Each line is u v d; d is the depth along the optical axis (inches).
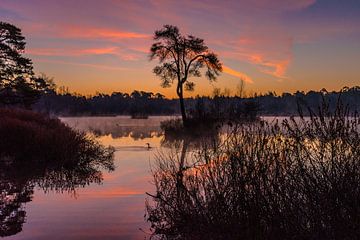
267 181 283.4
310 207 253.8
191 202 331.0
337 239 238.5
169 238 324.2
